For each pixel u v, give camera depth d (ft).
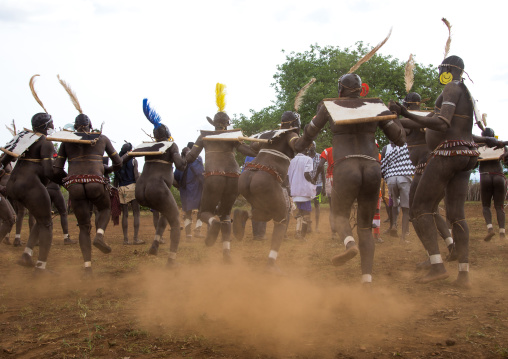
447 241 19.19
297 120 19.12
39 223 20.07
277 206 18.58
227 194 21.84
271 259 18.49
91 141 19.74
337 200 15.78
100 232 20.07
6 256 26.08
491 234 25.82
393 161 28.71
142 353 10.71
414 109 22.63
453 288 16.20
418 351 10.48
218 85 22.59
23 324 13.19
